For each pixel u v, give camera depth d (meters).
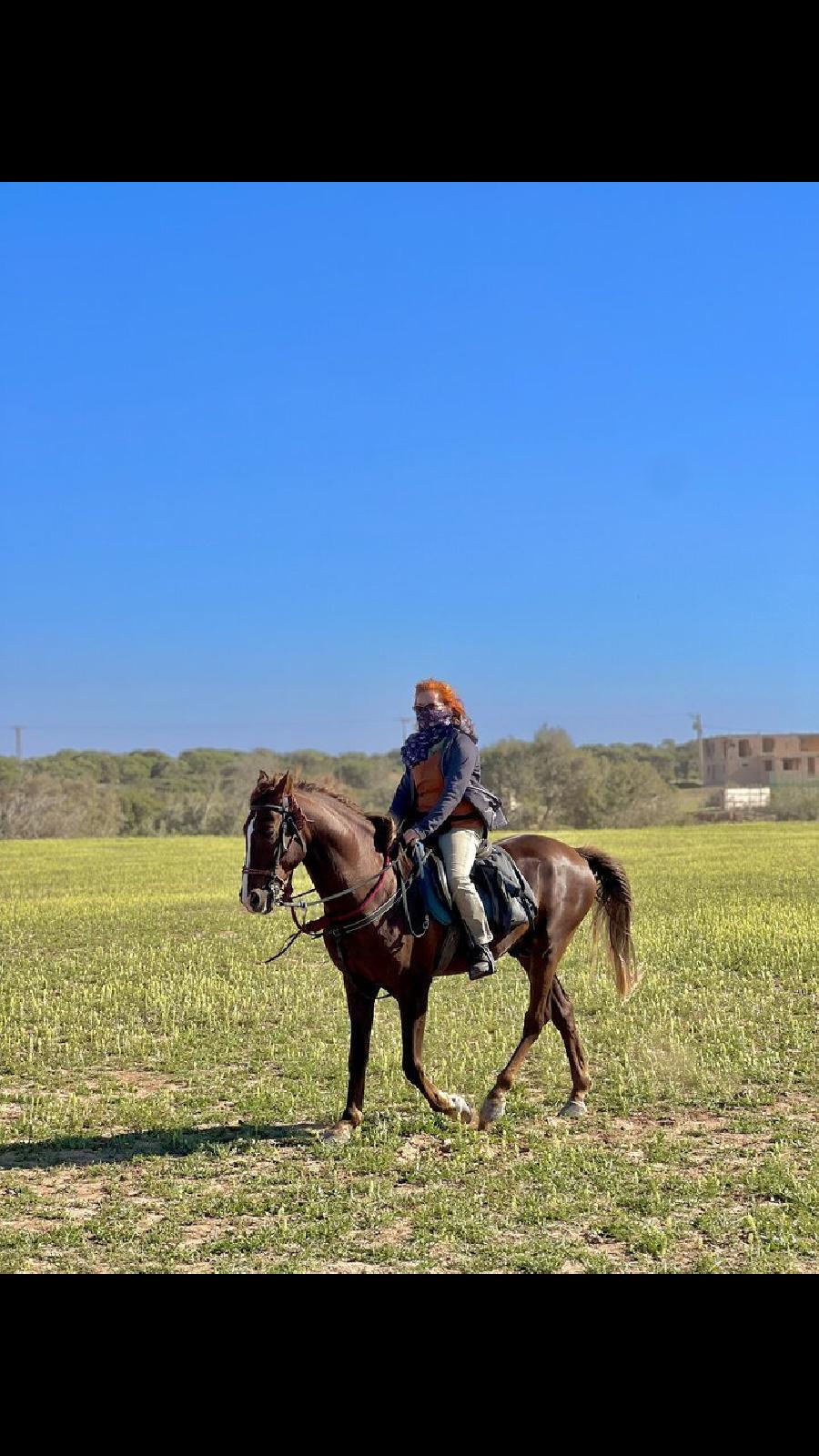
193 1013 13.56
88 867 37.50
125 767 121.31
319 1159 8.22
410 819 9.02
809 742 115.12
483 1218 7.00
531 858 9.50
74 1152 8.50
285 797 8.34
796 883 26.72
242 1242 6.64
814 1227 6.65
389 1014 13.39
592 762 77.75
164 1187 7.62
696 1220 6.89
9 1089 10.52
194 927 21.39
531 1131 8.77
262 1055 11.40
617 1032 11.83
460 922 8.75
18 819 70.44
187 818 76.81
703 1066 10.40
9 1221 7.12
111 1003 14.34
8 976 16.23
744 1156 8.12
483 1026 12.41
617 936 10.03
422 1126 8.80
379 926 8.46
